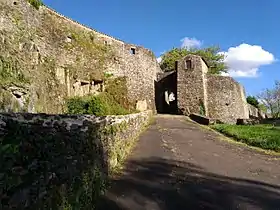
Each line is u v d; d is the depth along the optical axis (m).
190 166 9.88
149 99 34.28
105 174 7.59
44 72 19.09
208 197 7.00
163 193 7.13
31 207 3.34
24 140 3.48
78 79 24.94
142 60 34.06
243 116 37.53
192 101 33.78
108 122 8.55
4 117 3.44
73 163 5.05
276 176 9.05
